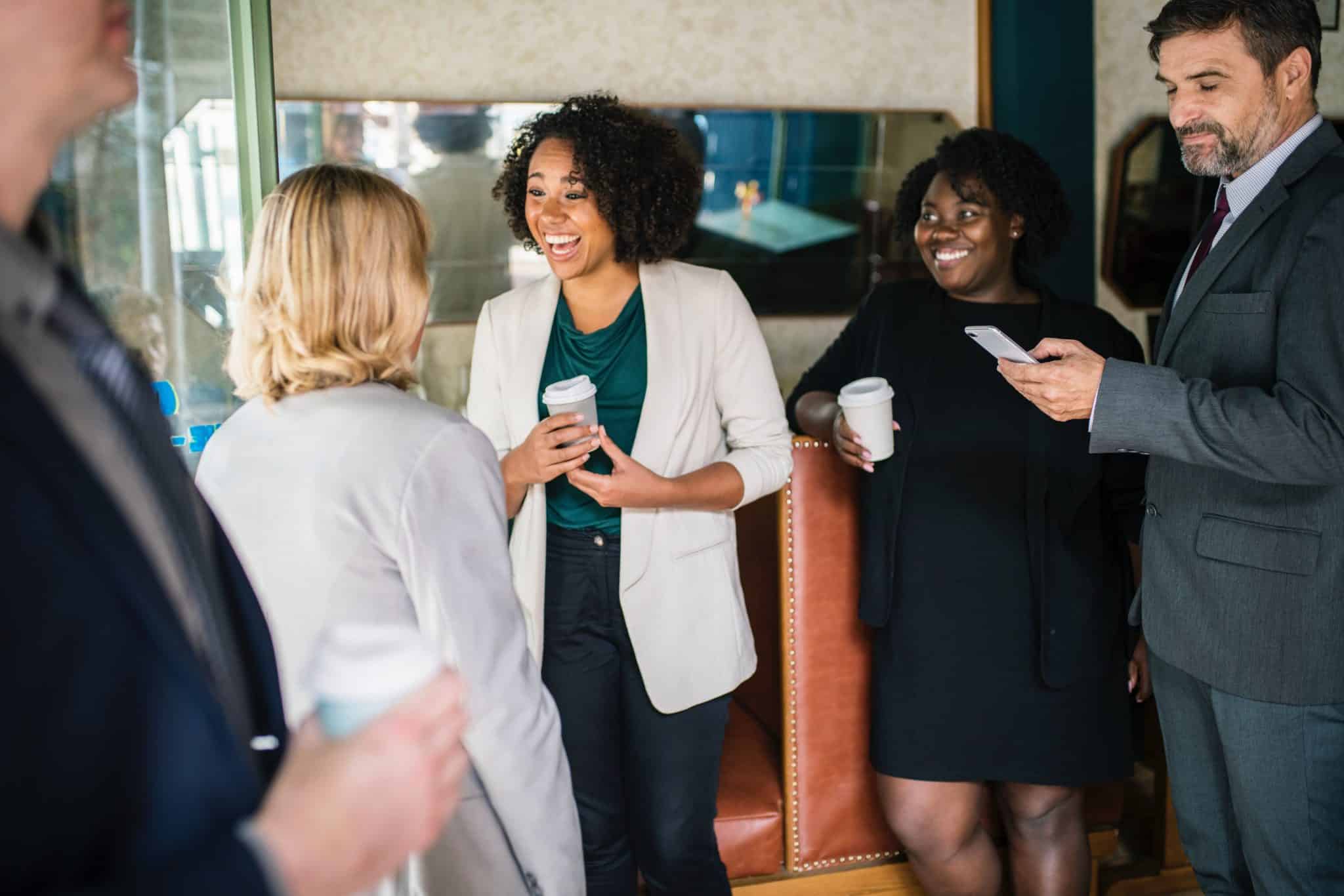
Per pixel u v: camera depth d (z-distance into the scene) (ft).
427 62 11.35
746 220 12.07
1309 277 5.29
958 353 7.16
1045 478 6.81
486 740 4.08
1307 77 5.57
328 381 4.22
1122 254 12.88
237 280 7.15
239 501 4.08
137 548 2.05
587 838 6.60
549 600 6.37
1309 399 5.21
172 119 6.97
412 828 2.16
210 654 2.46
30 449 1.92
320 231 4.17
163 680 2.03
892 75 12.46
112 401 2.31
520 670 4.19
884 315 7.63
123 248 7.00
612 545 6.27
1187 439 5.47
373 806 2.09
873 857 7.95
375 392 4.22
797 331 12.38
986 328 5.83
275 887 1.93
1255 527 5.69
